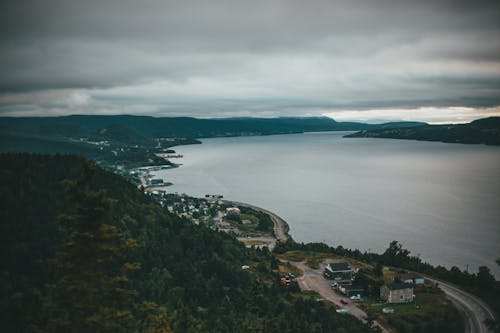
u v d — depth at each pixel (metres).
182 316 80.50
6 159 148.75
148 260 117.50
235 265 134.25
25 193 125.62
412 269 152.75
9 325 70.06
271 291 117.81
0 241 101.88
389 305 117.19
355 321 103.88
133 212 145.75
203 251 138.25
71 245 34.38
